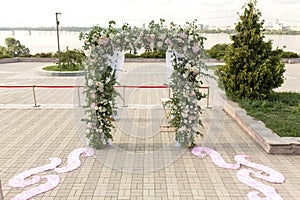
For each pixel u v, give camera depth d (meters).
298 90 12.09
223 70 8.98
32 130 7.18
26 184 4.70
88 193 4.47
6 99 10.45
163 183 4.75
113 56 5.97
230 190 4.54
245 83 8.64
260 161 5.47
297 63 21.70
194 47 5.53
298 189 4.55
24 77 15.59
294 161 5.47
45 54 23.36
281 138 5.94
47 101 10.13
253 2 8.62
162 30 5.56
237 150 5.96
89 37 5.61
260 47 8.59
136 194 4.44
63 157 5.68
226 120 7.80
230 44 9.07
